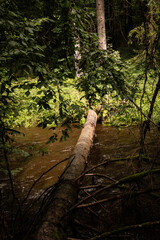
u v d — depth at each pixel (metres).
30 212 2.71
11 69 1.83
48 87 1.92
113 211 2.55
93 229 2.18
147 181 2.99
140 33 3.49
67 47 2.30
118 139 5.36
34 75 2.00
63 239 1.81
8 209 2.84
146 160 3.06
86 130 4.82
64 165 4.17
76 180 2.41
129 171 3.54
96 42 2.38
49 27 2.46
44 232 1.77
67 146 5.30
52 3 2.21
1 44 1.68
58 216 1.97
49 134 6.52
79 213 2.65
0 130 1.79
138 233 2.18
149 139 4.54
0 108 1.93
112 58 2.34
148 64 3.07
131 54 12.66
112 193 3.01
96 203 2.18
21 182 3.64
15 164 4.39
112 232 1.80
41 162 4.42
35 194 3.21
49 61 2.41
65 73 2.37
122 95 2.30
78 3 2.24
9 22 1.57
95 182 3.39
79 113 2.46
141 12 2.94
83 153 3.51
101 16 8.39
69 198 2.25
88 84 2.35
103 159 4.28
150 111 3.29
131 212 2.52
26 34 1.81
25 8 2.20
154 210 2.50
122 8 3.45
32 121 7.89
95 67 2.25
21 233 2.03
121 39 12.37
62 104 2.22
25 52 1.68
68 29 2.15
